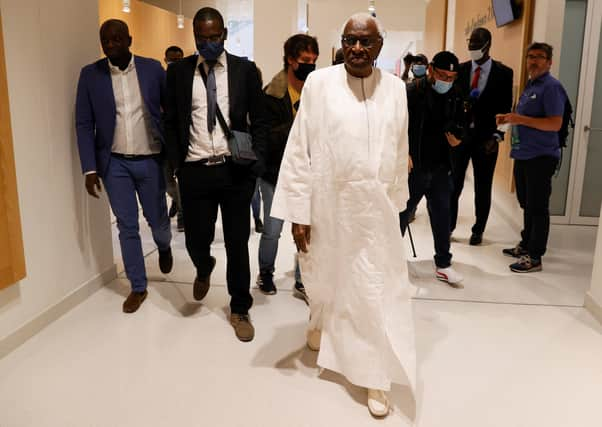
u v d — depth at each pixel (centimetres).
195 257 262
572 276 352
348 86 191
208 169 244
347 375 199
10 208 231
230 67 246
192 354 240
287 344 251
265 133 253
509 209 516
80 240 298
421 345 252
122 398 205
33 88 254
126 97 272
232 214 252
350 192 189
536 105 346
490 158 409
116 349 244
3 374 221
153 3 1063
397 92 193
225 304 298
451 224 440
